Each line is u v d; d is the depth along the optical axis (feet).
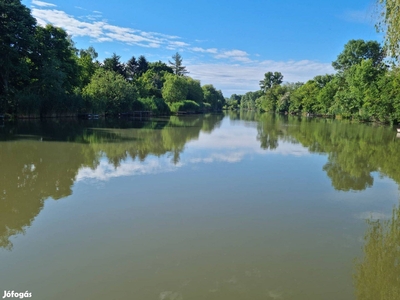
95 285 14.71
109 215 23.38
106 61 209.36
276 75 394.73
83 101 127.75
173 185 31.81
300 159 48.55
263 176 36.86
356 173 39.55
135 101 166.61
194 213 24.25
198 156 48.75
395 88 116.06
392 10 36.45
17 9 96.58
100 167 38.78
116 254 17.60
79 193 28.40
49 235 19.85
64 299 13.74
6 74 98.58
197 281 15.10
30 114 103.91
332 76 254.27
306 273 16.11
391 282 15.44
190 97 297.12
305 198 28.89
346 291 14.62
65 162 40.75
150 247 18.51
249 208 25.79
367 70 151.02
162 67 307.17
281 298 13.96
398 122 126.82
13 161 40.19
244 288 14.61
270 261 17.24
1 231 20.35
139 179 33.78
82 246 18.47
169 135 78.07
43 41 117.80
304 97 252.01
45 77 108.99
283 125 130.82
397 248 19.20
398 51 37.22
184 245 18.86
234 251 18.26
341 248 19.10
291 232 21.25
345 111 168.45
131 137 70.13
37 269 16.01
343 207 26.76
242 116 235.20
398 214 25.30
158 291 14.26
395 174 39.42
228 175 36.76
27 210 24.06
